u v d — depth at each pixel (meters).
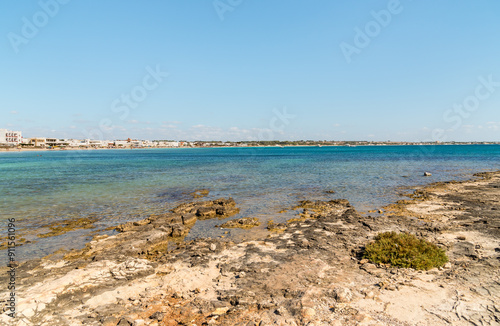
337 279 9.28
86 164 71.38
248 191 29.64
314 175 43.34
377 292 8.13
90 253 13.13
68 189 31.06
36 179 39.44
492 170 49.22
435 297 7.71
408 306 7.29
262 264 10.86
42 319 7.35
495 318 6.60
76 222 18.55
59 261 11.89
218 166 63.19
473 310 6.97
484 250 11.40
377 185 32.75
